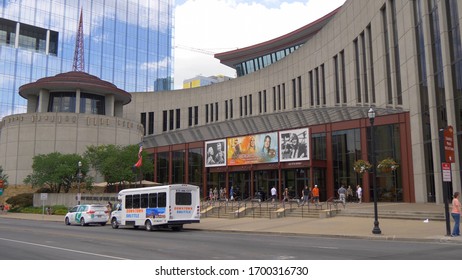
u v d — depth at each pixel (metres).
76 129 62.81
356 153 43.06
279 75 65.12
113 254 14.44
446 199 18.86
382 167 37.66
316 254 14.04
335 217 30.14
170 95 82.94
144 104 85.06
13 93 101.12
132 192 29.84
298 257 13.32
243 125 60.22
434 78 34.16
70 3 113.50
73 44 112.62
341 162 44.16
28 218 43.22
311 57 58.12
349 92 49.06
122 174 49.16
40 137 61.97
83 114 63.78
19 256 13.95
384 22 42.69
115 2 122.62
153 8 132.00
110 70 118.25
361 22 46.59
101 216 34.28
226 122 62.66
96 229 29.47
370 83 45.03
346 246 16.61
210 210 37.56
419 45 36.59
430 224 23.61
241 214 35.25
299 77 61.22
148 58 127.62
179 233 25.27
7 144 63.62
